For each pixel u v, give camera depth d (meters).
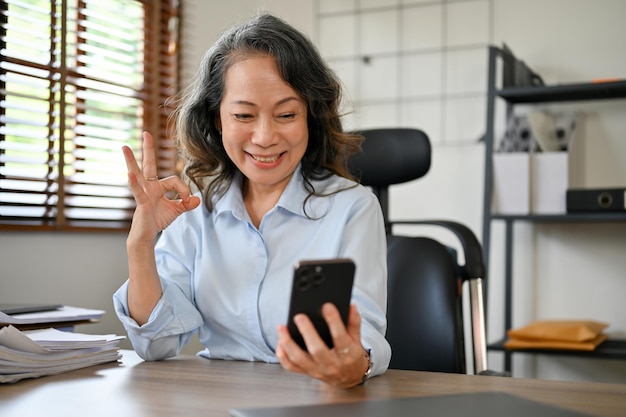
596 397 0.91
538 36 2.88
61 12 1.93
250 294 1.29
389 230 1.95
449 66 3.00
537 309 2.87
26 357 1.05
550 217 2.51
